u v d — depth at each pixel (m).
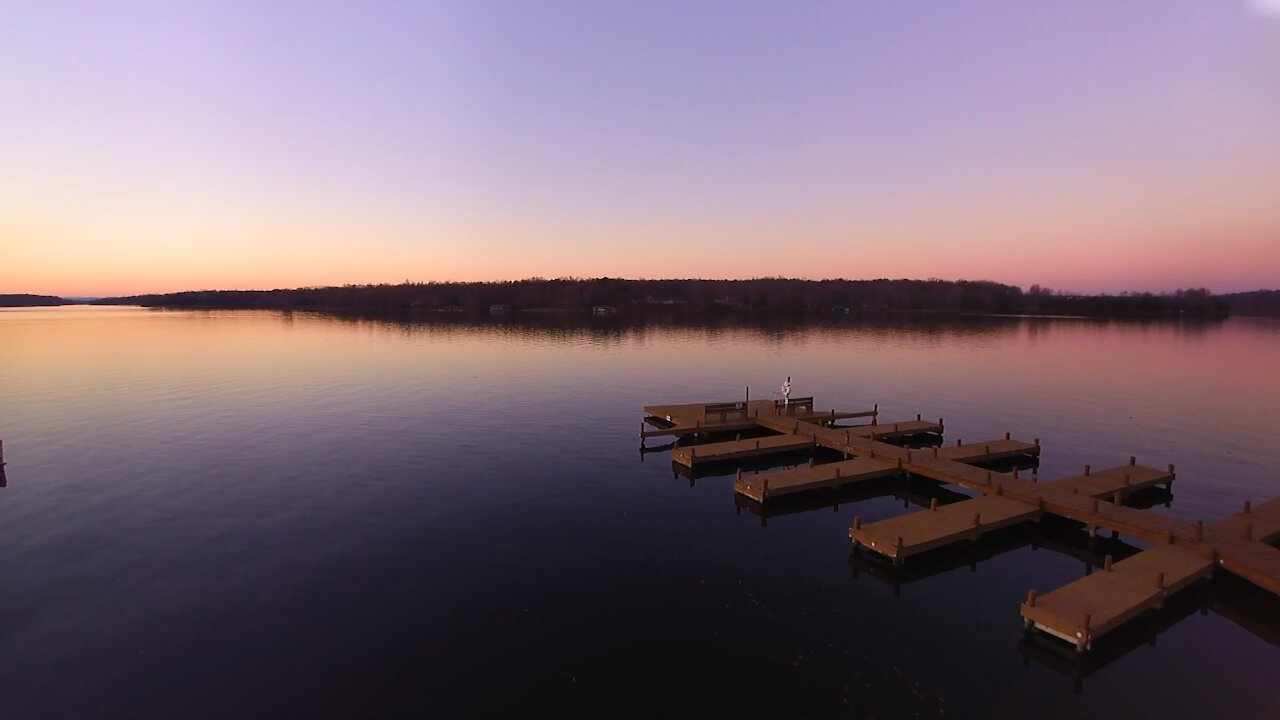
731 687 12.03
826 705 11.57
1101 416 36.94
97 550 17.77
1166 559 15.96
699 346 76.31
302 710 11.31
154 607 14.73
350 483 23.84
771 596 15.61
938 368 56.81
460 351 69.56
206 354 65.12
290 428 32.50
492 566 17.06
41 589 15.52
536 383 47.69
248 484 23.53
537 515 20.91
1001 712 11.51
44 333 94.12
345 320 135.00
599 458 27.98
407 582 16.09
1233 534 17.16
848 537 19.39
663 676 12.34
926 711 11.48
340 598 15.25
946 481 23.00
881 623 14.42
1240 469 26.50
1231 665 13.03
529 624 14.17
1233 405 39.84
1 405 37.91
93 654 12.88
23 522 19.67
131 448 28.31
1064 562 17.75
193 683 12.02
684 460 26.77
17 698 11.55
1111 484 22.11
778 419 33.81
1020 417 36.84
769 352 69.69
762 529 19.95
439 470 25.69
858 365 58.78
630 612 14.76
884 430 31.48
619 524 20.23
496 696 11.73
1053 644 13.52
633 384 47.69
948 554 18.17
